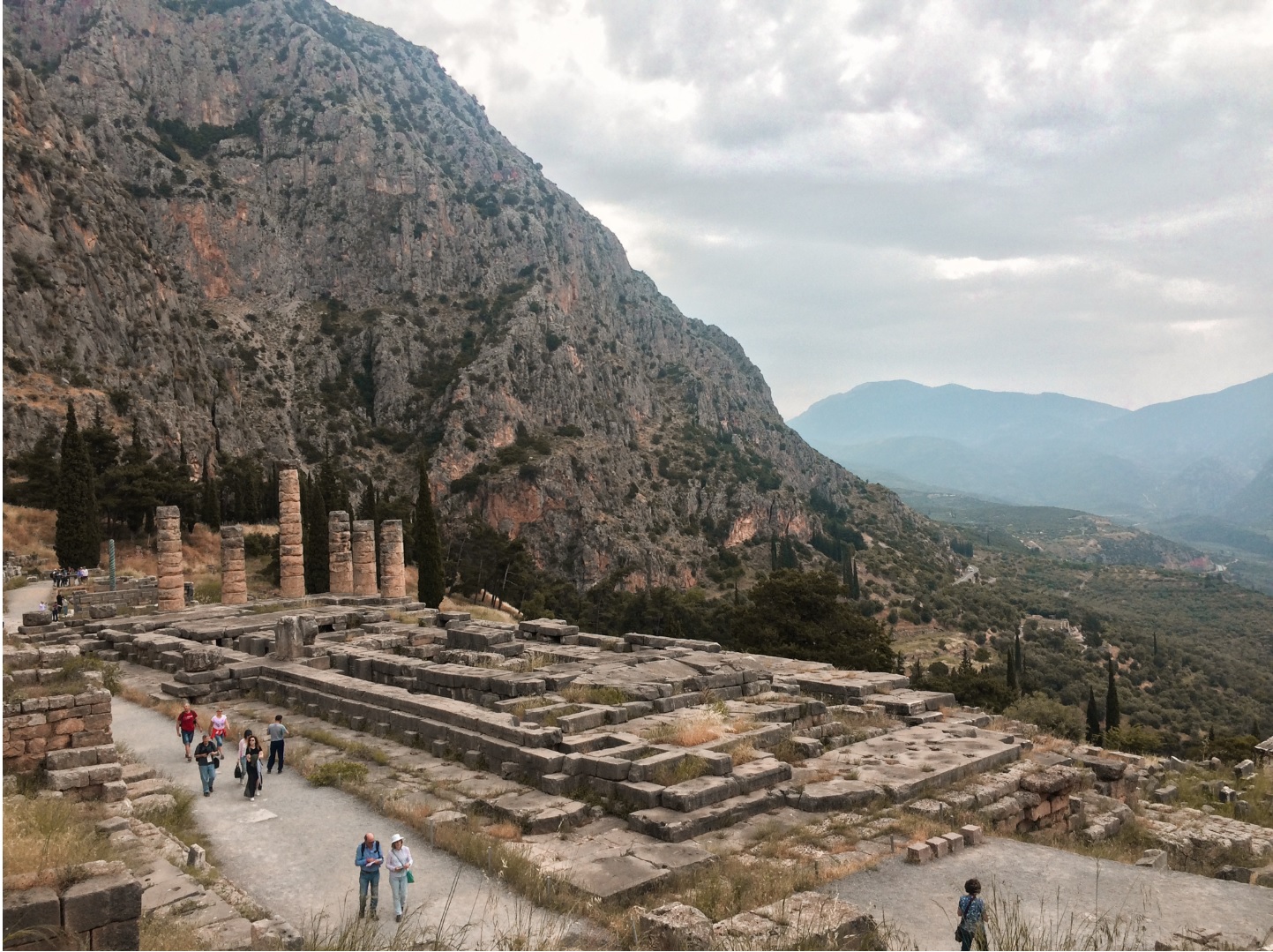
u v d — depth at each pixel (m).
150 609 49.28
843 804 18.92
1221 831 22.48
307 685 29.06
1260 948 12.65
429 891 14.80
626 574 148.38
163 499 78.00
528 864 15.37
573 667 29.72
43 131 125.88
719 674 28.47
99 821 15.70
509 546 107.19
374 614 43.69
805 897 13.67
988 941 12.54
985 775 21.56
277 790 20.36
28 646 22.33
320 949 12.13
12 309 101.81
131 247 131.12
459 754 22.41
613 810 18.75
